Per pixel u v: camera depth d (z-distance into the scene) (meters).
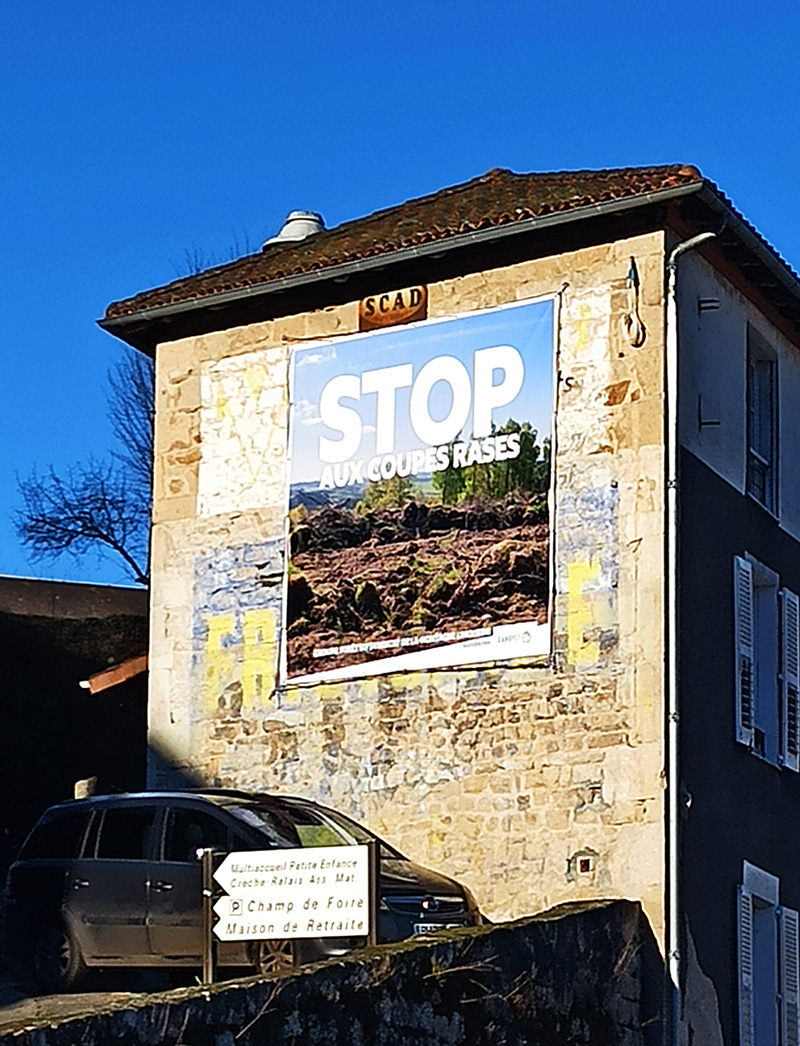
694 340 18.97
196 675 20.45
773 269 19.72
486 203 20.58
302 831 16.80
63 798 25.33
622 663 17.98
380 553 19.59
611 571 18.22
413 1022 13.48
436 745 18.84
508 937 14.96
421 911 15.86
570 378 18.84
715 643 18.69
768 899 19.19
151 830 16.73
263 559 20.30
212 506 20.77
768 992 19.12
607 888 17.58
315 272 20.00
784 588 20.58
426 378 19.67
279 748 19.78
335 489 20.00
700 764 18.08
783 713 20.17
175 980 16.61
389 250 19.56
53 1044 10.82
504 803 18.33
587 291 18.89
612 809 17.73
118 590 35.16
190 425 21.08
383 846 17.22
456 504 19.23
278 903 13.63
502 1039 14.58
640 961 17.16
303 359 20.47
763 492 20.73
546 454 18.81
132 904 16.48
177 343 21.38
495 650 18.72
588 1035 15.95
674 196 18.12
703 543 18.70
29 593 34.19
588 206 18.48
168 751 20.44
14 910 17.17
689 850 17.67
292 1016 12.38
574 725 18.11
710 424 19.12
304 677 19.78
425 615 19.19
